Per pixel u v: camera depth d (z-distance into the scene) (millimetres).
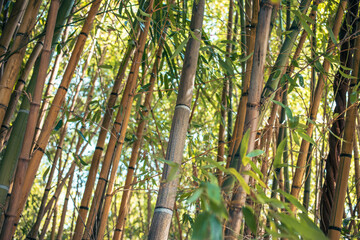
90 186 2123
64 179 2934
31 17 1789
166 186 1308
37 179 5164
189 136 2459
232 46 2729
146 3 2309
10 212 1283
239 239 1088
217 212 712
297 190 1839
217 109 2521
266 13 1214
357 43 1783
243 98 1768
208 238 763
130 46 2385
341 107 1788
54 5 1423
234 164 1229
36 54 2082
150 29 2152
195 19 1594
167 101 4773
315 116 1963
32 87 1917
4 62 1920
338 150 1761
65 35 2959
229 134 2578
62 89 1565
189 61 1516
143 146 2912
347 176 1556
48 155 2729
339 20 1989
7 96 1646
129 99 1831
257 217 1084
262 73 1206
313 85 2322
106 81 4965
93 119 2391
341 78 1817
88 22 1715
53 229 3396
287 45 1646
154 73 2439
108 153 2104
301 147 1887
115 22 3617
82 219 2047
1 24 2307
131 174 2242
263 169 1842
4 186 1738
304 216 1113
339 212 1526
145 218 5141
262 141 1854
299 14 1512
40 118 2652
